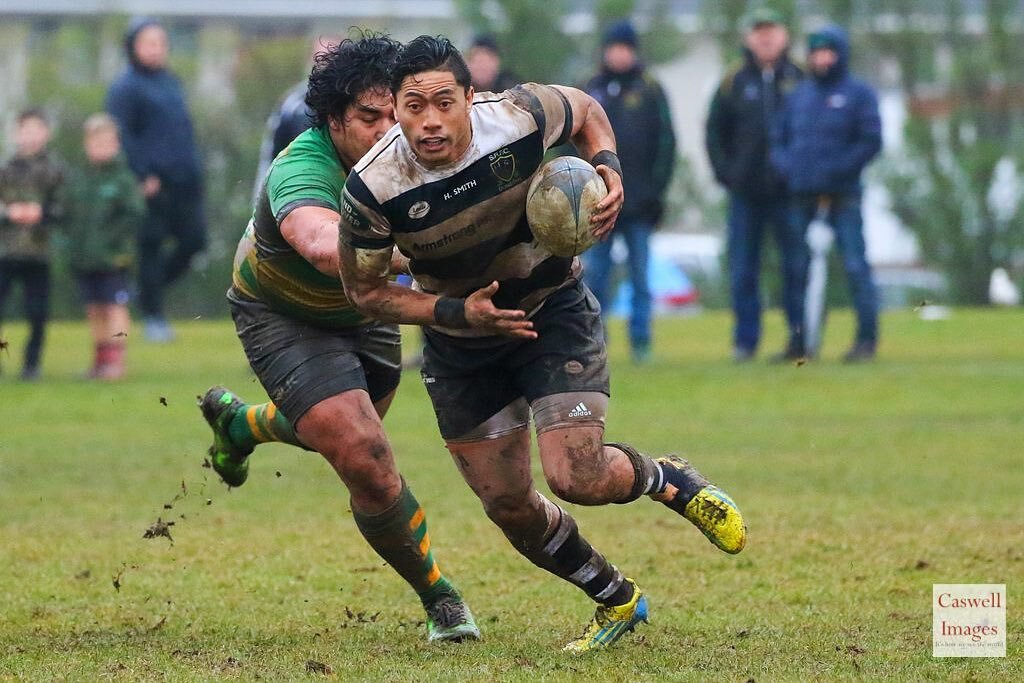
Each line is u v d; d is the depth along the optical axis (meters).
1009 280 113.38
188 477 36.94
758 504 32.44
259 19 177.88
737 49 112.69
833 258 98.81
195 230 70.19
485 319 18.69
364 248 19.16
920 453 39.44
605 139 20.25
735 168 58.03
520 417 20.95
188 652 20.88
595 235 19.34
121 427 45.19
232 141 113.19
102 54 132.75
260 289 22.05
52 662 20.20
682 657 20.33
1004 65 112.38
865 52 121.56
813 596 24.31
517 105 19.34
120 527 30.83
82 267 55.84
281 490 35.31
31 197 55.94
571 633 22.19
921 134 111.94
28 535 29.97
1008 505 32.12
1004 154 110.38
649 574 26.30
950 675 19.11
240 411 25.58
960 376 54.75
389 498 21.39
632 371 56.34
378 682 18.89
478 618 23.25
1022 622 22.20
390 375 23.53
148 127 67.75
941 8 116.12
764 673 19.28
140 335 76.62
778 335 73.25
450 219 19.17
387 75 20.34
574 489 20.11
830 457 38.91
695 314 99.06
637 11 124.06
